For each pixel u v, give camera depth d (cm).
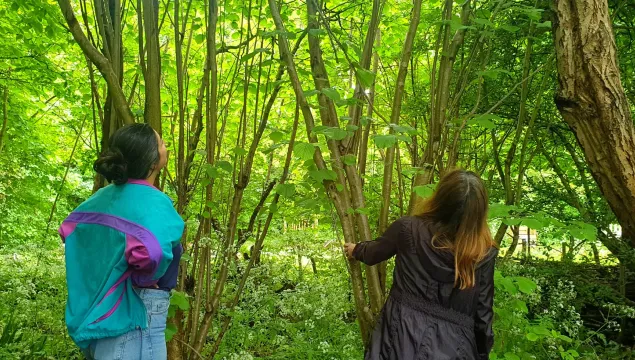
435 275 175
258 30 262
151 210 152
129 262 146
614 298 359
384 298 225
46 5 427
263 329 346
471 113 247
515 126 383
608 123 215
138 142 158
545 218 236
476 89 360
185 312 296
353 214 228
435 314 173
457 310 175
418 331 171
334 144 223
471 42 327
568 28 219
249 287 353
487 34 247
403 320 174
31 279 353
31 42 505
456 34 250
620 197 224
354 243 220
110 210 153
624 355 330
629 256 355
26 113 681
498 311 248
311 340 338
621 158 216
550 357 279
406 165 410
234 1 357
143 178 162
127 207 152
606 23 213
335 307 353
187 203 261
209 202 247
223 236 264
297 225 443
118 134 159
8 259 484
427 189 208
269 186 279
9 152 628
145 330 157
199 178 265
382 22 421
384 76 412
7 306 332
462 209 175
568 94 223
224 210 293
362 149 258
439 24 242
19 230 694
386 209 236
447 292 174
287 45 234
